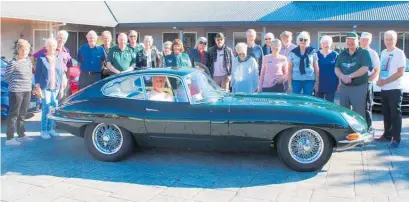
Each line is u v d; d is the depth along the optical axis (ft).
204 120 15.81
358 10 56.34
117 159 17.19
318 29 57.16
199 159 17.60
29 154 18.60
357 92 19.71
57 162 17.33
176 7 67.82
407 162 16.99
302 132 15.39
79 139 21.59
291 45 24.43
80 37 63.98
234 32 61.67
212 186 14.28
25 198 13.25
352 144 15.02
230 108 15.85
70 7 59.77
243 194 13.48
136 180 14.96
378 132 22.85
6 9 45.96
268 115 15.34
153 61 25.94
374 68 19.90
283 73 21.49
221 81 23.71
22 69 20.48
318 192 13.60
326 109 15.53
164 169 16.26
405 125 24.88
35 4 53.72
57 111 18.16
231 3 67.00
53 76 21.54
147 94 16.97
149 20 61.31
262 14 58.80
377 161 17.16
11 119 20.33
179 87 16.60
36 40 55.52
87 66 23.35
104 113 16.93
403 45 54.54
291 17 55.88
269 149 15.92
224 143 16.05
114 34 66.49
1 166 16.72
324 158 15.29
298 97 17.72
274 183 14.51
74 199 13.15
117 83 17.53
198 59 24.08
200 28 63.41
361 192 13.58
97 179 15.11
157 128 16.42
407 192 13.56
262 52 24.54
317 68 21.26
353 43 19.35
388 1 59.00
